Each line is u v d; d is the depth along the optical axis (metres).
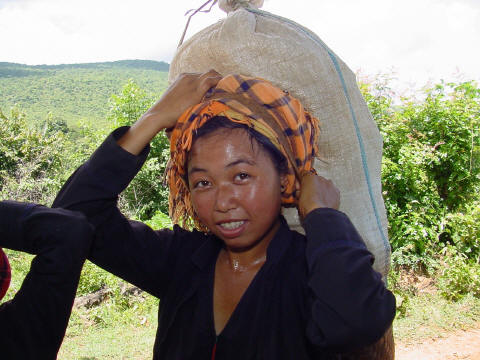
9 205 1.23
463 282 6.27
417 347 5.05
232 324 1.27
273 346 1.22
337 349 1.12
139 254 1.47
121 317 6.20
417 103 8.24
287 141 1.31
